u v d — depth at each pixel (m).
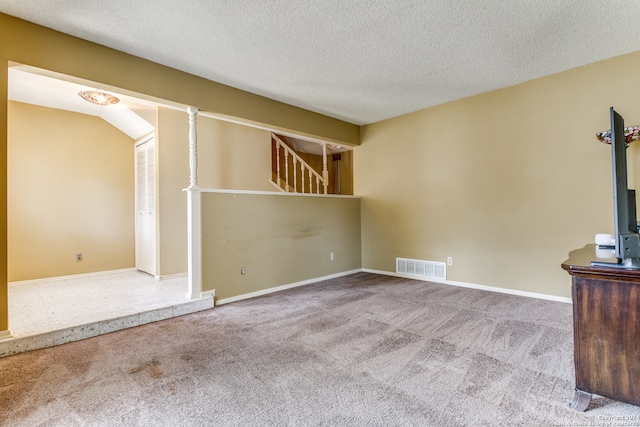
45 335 2.47
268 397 1.78
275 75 3.45
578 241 3.37
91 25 2.52
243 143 5.34
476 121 4.08
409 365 2.12
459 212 4.25
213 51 2.94
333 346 2.43
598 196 3.25
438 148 4.44
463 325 2.82
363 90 3.89
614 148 1.60
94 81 2.78
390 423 1.55
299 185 7.26
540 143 3.59
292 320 3.02
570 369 2.05
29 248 4.34
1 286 2.36
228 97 3.72
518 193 3.76
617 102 3.13
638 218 2.96
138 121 4.59
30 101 4.29
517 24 2.53
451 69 3.34
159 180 4.50
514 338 2.53
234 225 3.77
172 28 2.56
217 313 3.27
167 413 1.64
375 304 3.49
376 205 5.21
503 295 3.78
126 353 2.35
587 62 3.23
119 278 4.57
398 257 4.93
